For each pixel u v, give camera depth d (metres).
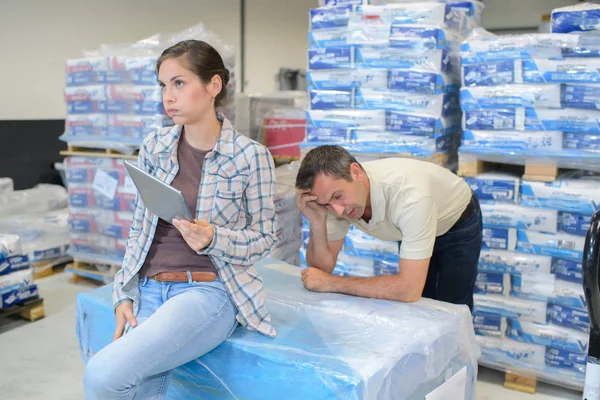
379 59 2.94
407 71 2.88
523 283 2.76
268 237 1.77
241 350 1.75
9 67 4.93
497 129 2.77
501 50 2.69
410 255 2.04
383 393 1.63
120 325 1.78
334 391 1.57
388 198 2.04
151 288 1.82
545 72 2.59
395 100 2.94
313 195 2.03
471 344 2.11
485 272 2.84
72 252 4.21
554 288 2.69
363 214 2.17
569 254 2.64
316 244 2.31
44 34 5.13
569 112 2.59
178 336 1.62
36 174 5.21
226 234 1.63
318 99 3.14
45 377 2.88
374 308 2.07
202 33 3.67
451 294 2.50
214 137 1.74
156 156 1.77
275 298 2.17
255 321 1.82
